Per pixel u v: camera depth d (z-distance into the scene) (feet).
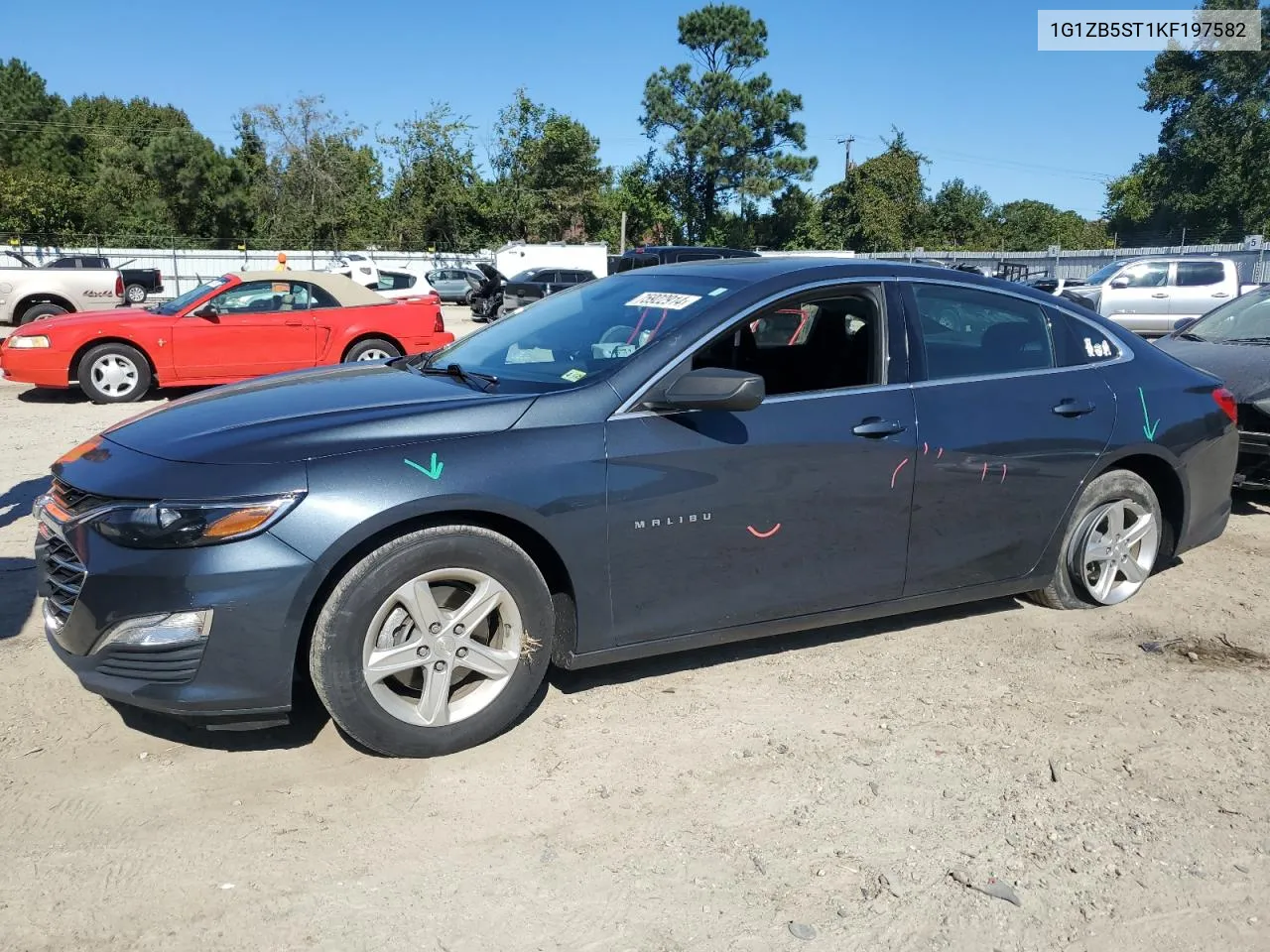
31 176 170.09
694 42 194.70
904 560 12.75
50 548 10.19
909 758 10.75
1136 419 14.46
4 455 25.88
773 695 12.13
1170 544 15.85
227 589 9.23
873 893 8.50
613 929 7.99
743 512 11.46
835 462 11.93
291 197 184.55
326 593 9.77
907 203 198.49
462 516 10.16
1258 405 19.88
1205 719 11.83
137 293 93.04
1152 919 8.30
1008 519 13.53
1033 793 10.12
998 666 13.14
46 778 9.96
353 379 12.57
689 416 11.16
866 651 13.53
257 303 36.60
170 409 11.75
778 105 195.11
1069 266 114.52
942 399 12.80
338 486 9.55
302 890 8.38
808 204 205.26
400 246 185.57
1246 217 150.82
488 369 12.32
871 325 12.64
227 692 9.41
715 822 9.48
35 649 13.01
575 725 11.26
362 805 9.61
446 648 10.19
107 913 8.04
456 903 8.25
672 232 203.72
